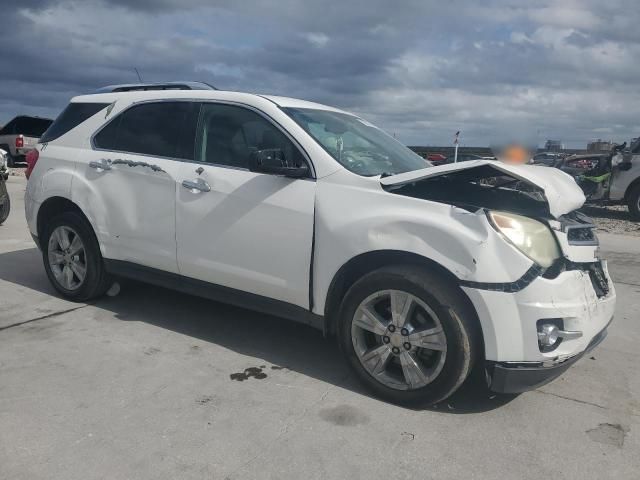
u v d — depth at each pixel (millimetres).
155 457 2770
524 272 3045
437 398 3266
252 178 3881
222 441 2930
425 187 3602
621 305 5785
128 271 4594
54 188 4883
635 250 8969
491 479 2719
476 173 3432
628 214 13945
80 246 4887
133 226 4457
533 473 2777
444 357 3184
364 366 3477
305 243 3633
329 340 4406
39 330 4355
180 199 4168
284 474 2682
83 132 4891
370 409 3332
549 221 3248
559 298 3078
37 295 5191
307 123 3979
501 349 3086
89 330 4395
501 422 3252
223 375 3719
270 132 3955
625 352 4438
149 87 5047
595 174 13062
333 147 3846
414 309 3305
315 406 3344
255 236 3828
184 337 4348
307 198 3643
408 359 3307
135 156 4488
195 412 3213
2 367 3695
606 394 3670
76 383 3510
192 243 4133
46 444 2844
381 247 3326
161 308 4965
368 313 3426
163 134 4430
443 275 3221
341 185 3586
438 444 2994
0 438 2881
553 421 3289
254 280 3883
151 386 3512
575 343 3166
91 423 3055
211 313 4898
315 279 3631
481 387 3684
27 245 7324
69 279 5000
